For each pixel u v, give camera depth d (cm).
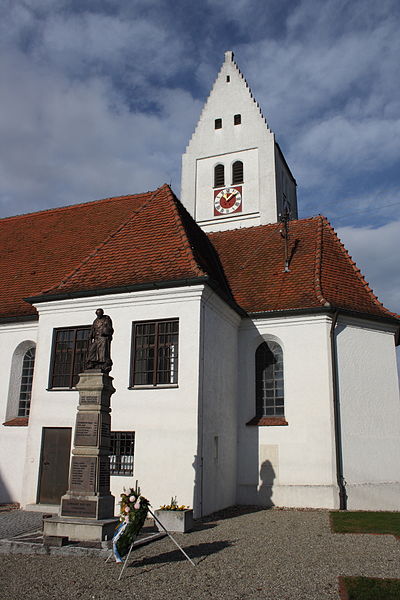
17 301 2075
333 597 754
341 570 898
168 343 1666
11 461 1869
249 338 1978
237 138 3678
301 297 1942
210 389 1672
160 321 1691
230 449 1808
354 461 1769
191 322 1633
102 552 1024
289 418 1830
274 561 966
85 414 1201
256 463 1838
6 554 1056
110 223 2372
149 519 1465
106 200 2580
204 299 1672
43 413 1755
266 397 1939
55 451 1712
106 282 1792
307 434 1789
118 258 1897
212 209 3628
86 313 1798
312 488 1736
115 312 1752
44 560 1000
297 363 1864
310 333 1873
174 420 1571
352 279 2092
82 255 2203
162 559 994
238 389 1948
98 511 1130
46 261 2267
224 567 927
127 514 973
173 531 1273
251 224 3491
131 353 1692
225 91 3819
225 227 3559
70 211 2616
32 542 1096
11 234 2589
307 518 1495
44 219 2623
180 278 1666
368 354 1914
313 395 1812
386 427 1864
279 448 1819
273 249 2298
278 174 3672
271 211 3441
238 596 767
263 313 1938
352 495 1730
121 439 1642
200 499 1507
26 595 784
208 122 3806
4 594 789
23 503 1684
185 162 3800
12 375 1986
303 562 955
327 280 2017
